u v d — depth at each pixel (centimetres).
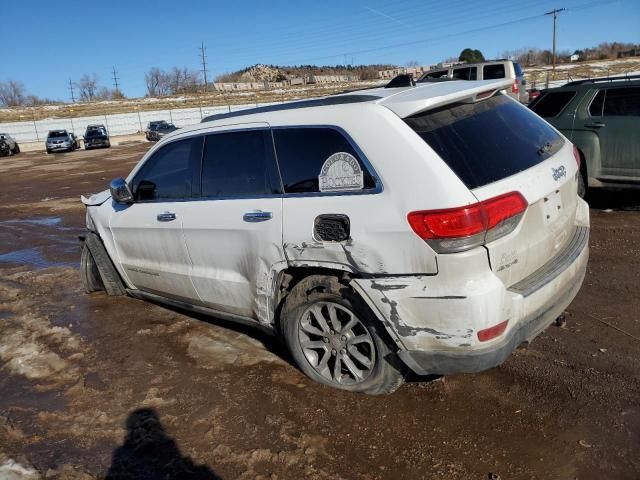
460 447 288
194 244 403
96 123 5525
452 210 269
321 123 323
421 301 282
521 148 319
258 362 394
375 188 295
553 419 302
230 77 15000
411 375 355
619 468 263
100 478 287
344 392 344
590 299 451
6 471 296
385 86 365
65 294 583
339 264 310
